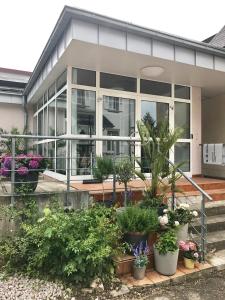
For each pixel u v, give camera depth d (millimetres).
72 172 5152
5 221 3258
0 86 8422
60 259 2875
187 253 3328
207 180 6117
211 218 4414
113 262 3023
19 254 2998
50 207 3436
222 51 5008
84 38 3795
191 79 5926
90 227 3000
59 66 5031
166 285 3018
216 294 2861
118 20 3914
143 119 5883
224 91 7086
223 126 7270
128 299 2709
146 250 3137
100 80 5449
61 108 5539
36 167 3617
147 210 3385
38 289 2674
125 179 3922
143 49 4297
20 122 8562
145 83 5984
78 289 2740
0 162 4113
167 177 4145
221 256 3617
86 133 5289
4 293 2580
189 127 6625
